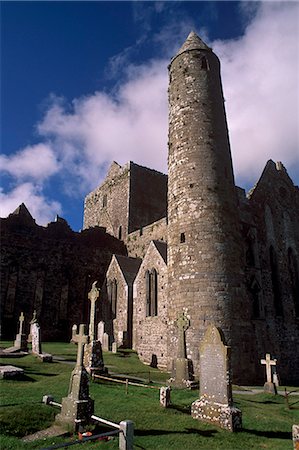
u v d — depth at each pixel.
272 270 31.97
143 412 10.70
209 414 10.30
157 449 8.15
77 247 41.03
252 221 31.34
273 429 10.33
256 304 27.80
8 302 35.22
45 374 16.19
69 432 8.70
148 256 30.08
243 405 13.27
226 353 10.47
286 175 38.44
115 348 27.22
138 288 30.50
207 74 26.84
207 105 25.70
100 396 12.48
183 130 25.38
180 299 21.44
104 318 34.97
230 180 24.44
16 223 37.94
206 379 10.81
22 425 8.91
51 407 10.32
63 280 39.03
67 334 37.31
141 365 24.19
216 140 24.80
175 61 28.22
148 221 49.16
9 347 25.55
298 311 32.50
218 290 20.66
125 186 49.75
